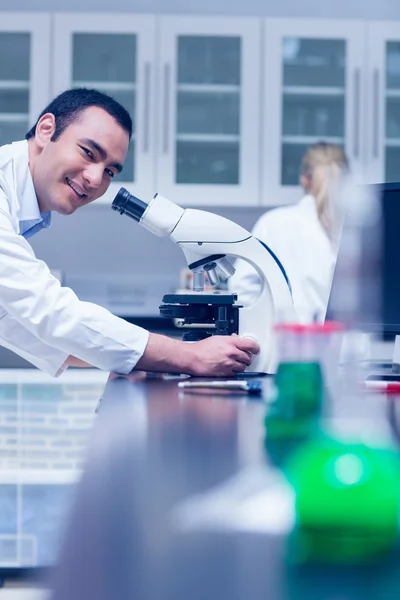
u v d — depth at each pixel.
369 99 3.63
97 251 3.93
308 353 0.95
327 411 0.88
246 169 3.61
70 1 3.87
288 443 0.84
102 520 0.56
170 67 3.57
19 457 2.37
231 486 0.64
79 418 2.60
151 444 0.84
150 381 1.49
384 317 1.53
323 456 0.54
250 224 3.91
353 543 0.51
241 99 3.60
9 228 1.57
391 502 0.51
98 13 3.56
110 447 0.82
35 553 2.24
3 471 2.21
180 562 0.47
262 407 1.12
